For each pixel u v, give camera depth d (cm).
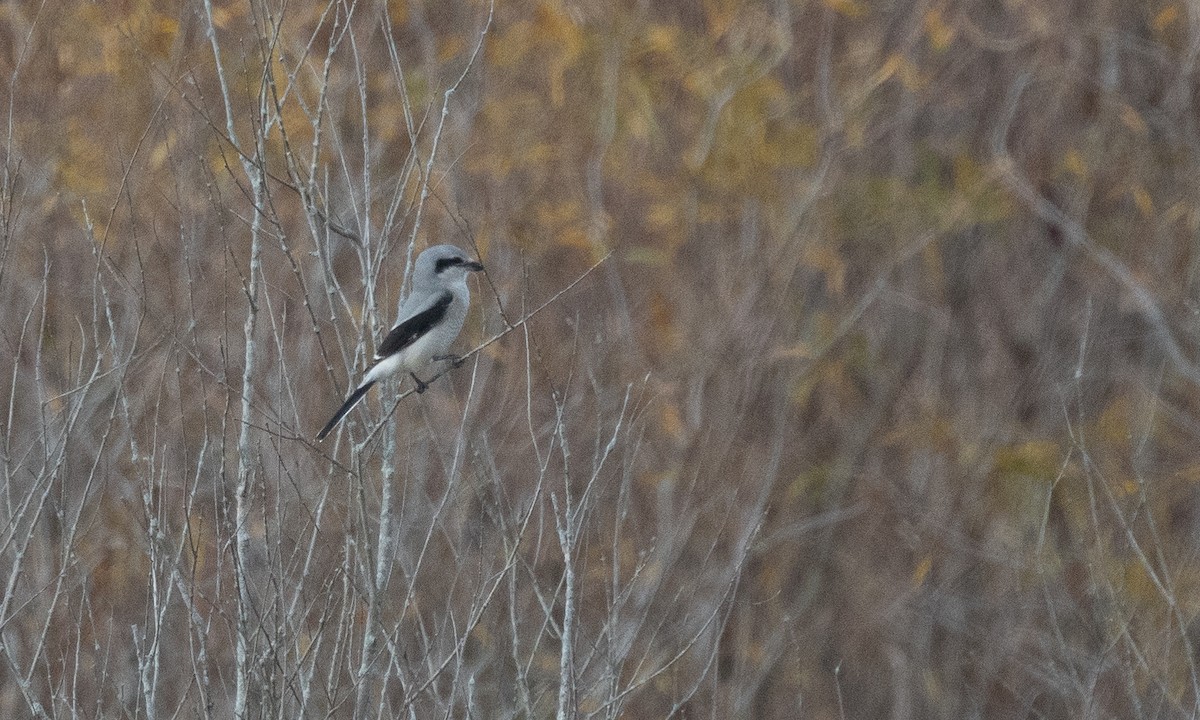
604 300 1577
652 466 1503
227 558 1196
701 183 1603
